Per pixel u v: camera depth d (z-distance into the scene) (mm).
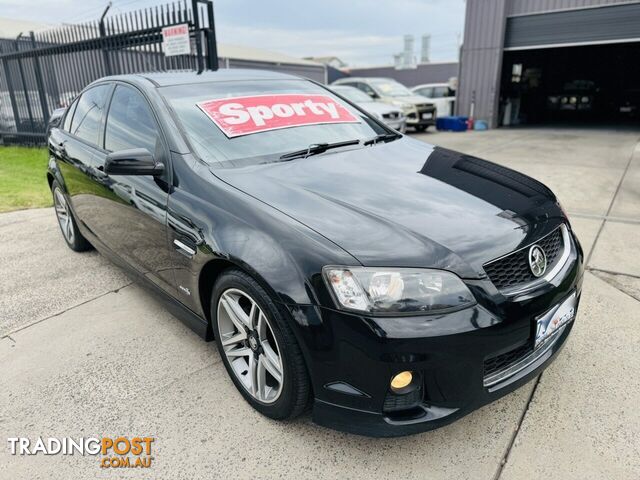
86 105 3652
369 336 1662
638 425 2039
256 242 1938
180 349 2748
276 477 1854
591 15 12734
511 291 1828
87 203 3434
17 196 6277
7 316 3174
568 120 17641
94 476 1899
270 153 2596
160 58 7809
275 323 1862
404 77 30734
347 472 1864
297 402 1937
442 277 1720
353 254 1748
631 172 6910
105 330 2973
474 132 13938
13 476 1914
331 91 3455
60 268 3959
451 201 2137
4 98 11117
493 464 1877
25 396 2381
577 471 1824
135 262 2945
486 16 14414
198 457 1965
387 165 2566
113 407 2277
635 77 17375
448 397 1749
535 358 2000
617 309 2980
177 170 2422
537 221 2088
